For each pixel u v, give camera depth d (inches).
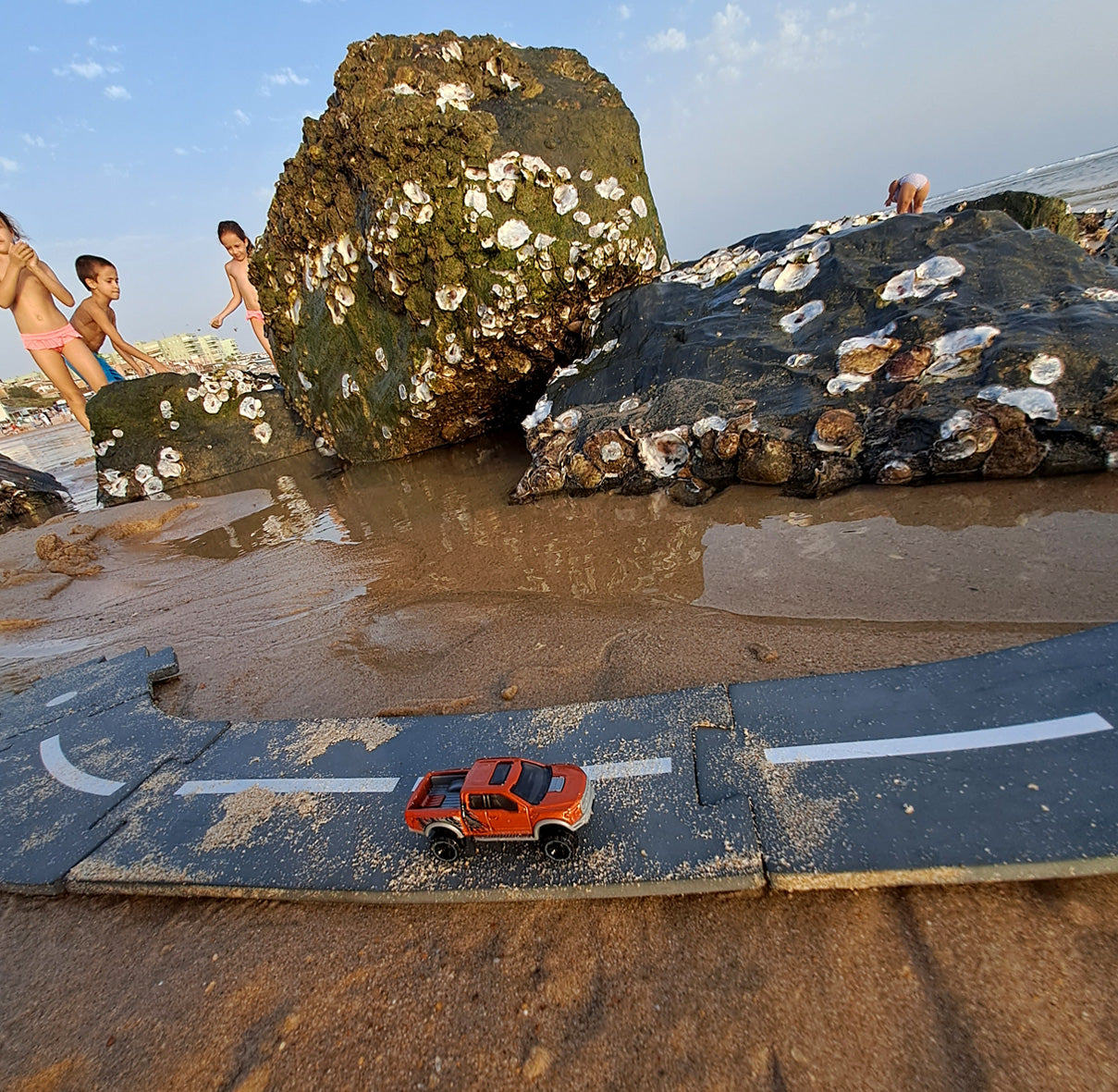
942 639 13.3
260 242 39.6
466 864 9.8
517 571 20.6
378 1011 8.3
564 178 28.4
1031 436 19.0
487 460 34.1
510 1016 7.9
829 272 25.4
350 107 27.9
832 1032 7.2
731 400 23.7
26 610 25.4
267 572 25.0
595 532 22.3
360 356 36.2
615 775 10.8
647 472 24.5
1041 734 9.8
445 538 24.6
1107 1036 6.7
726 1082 6.9
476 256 28.7
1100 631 11.6
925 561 16.3
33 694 17.8
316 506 33.2
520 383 34.3
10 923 10.9
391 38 28.3
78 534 33.6
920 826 8.9
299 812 11.5
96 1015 9.0
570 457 25.9
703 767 10.6
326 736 13.4
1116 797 8.7
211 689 17.2
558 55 31.7
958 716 10.5
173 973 9.4
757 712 11.5
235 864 10.7
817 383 22.8
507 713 12.9
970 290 22.7
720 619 15.6
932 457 20.0
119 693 16.9
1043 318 20.8
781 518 20.3
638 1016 7.7
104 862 11.3
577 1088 7.1
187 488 43.4
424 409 34.3
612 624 16.3
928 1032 7.0
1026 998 7.1
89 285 48.6
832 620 14.7
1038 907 8.0
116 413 43.1
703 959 8.1
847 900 8.5
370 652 17.3
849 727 10.8
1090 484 18.3
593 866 9.3
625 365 27.7
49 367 47.7
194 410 44.9
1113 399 18.5
